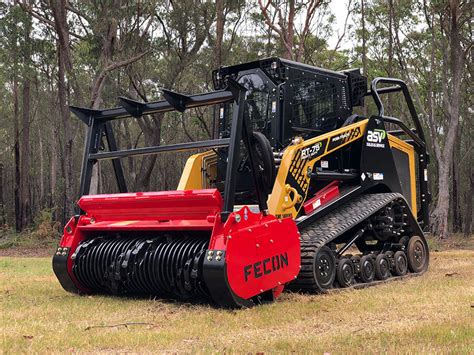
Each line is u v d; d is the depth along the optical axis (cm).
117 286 751
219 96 714
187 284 680
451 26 2475
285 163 785
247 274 667
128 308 675
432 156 3766
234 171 679
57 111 3969
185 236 722
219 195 678
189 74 3100
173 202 711
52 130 4412
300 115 878
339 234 823
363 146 944
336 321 593
